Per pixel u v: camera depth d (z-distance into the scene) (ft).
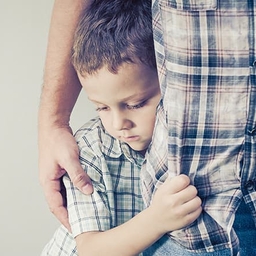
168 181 2.84
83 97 5.10
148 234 3.03
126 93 3.23
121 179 3.58
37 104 5.15
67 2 3.61
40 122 3.83
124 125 3.29
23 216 5.36
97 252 3.26
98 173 3.54
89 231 3.42
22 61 5.07
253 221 2.91
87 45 3.34
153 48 3.25
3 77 5.09
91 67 3.26
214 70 2.62
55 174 3.64
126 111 3.29
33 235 5.40
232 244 2.74
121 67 3.20
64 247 3.92
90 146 3.60
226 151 2.72
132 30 3.29
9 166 5.27
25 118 5.17
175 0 2.58
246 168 2.72
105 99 3.28
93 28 3.38
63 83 3.74
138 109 3.28
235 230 2.92
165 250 3.12
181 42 2.60
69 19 3.63
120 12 3.41
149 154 3.05
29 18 4.99
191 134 2.69
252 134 2.68
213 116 2.66
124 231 3.14
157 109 2.99
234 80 2.63
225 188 2.79
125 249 3.14
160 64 2.75
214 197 2.81
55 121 3.80
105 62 3.22
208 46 2.61
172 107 2.65
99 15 3.44
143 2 3.44
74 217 3.46
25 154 5.25
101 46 3.28
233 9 2.59
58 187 3.67
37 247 5.41
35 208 5.35
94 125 3.72
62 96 3.77
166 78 2.69
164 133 2.85
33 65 5.07
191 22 2.59
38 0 4.96
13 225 5.38
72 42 3.66
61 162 3.56
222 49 2.61
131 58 3.21
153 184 3.04
